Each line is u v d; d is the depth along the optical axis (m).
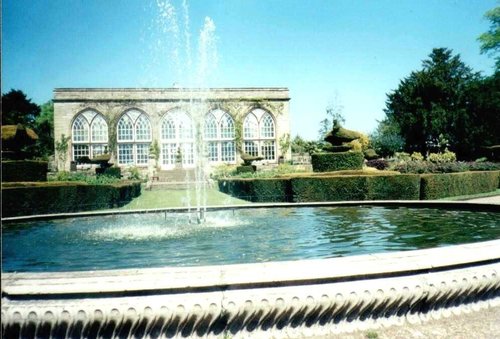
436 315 3.81
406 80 55.44
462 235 7.26
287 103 44.69
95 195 17.52
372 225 8.82
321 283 3.49
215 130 43.78
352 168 23.61
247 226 9.33
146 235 8.27
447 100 49.66
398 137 53.19
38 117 70.62
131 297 3.27
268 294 3.37
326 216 10.80
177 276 3.37
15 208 14.46
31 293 3.23
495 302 4.09
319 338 3.46
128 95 41.69
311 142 46.16
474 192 21.66
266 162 44.41
